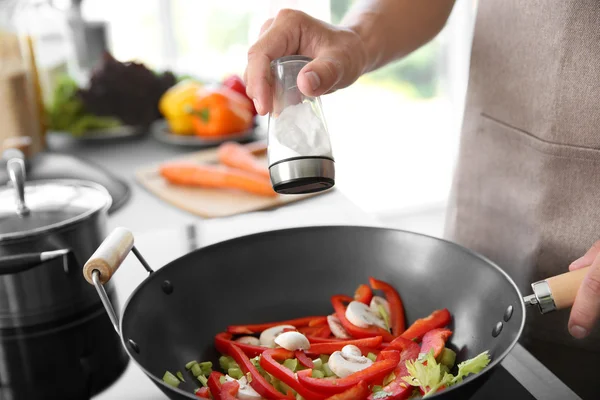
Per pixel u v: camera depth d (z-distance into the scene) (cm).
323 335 84
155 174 154
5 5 148
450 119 313
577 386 91
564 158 92
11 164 89
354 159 308
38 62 176
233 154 152
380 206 281
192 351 80
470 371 66
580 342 96
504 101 100
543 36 91
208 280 86
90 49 200
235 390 70
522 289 102
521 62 96
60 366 82
